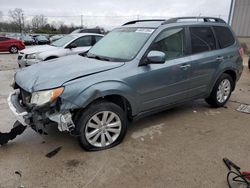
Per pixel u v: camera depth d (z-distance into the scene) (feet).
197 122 14.30
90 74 10.55
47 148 11.27
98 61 12.09
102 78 10.57
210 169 9.86
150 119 14.62
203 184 9.02
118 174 9.53
